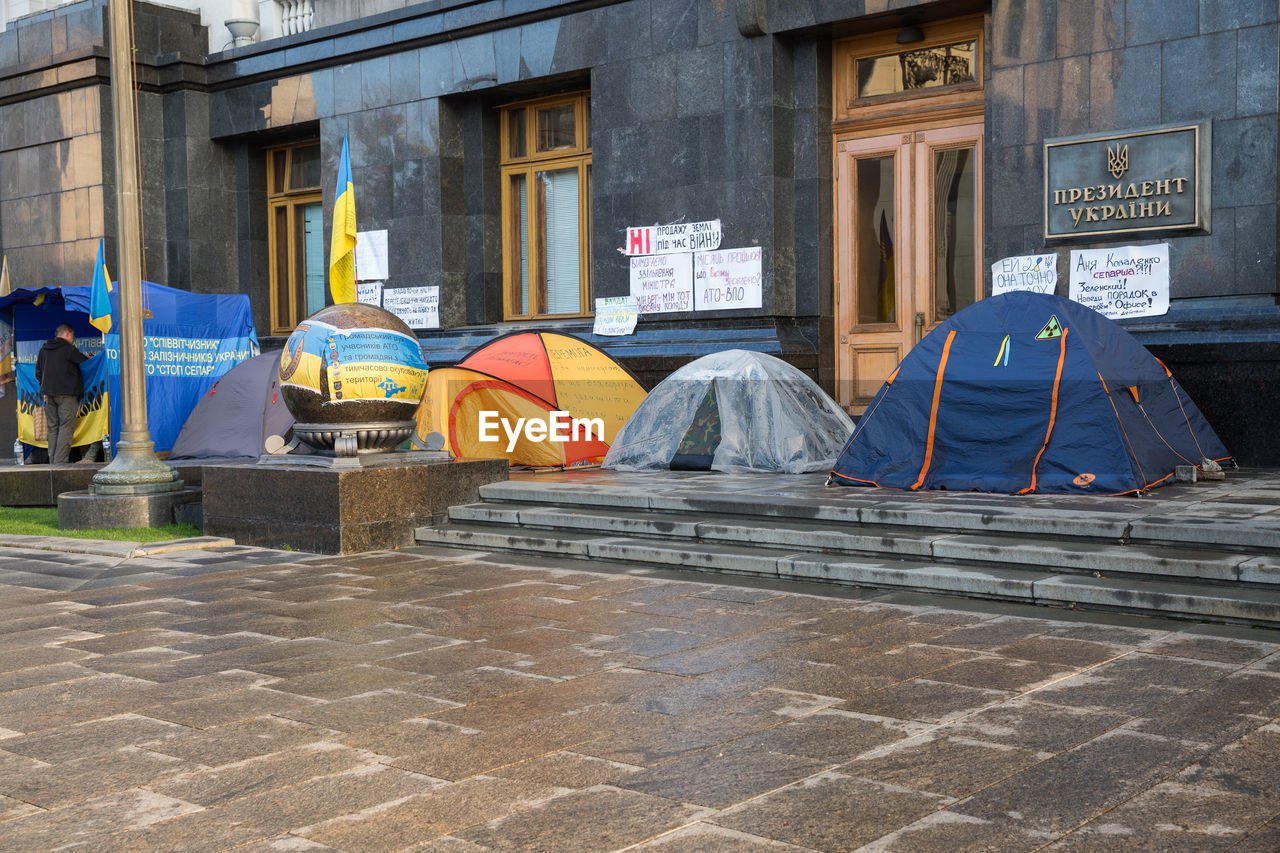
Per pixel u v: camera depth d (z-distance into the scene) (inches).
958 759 170.6
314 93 708.0
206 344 573.9
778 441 448.1
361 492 370.9
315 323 386.0
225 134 751.7
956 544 300.0
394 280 680.4
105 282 524.7
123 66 428.8
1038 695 201.6
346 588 310.7
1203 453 402.9
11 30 786.2
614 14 589.3
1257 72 423.5
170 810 157.1
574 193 647.1
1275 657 223.1
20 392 593.3
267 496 384.5
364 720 195.2
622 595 294.8
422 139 664.4
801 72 551.5
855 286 556.1
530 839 145.3
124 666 232.5
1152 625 251.4
